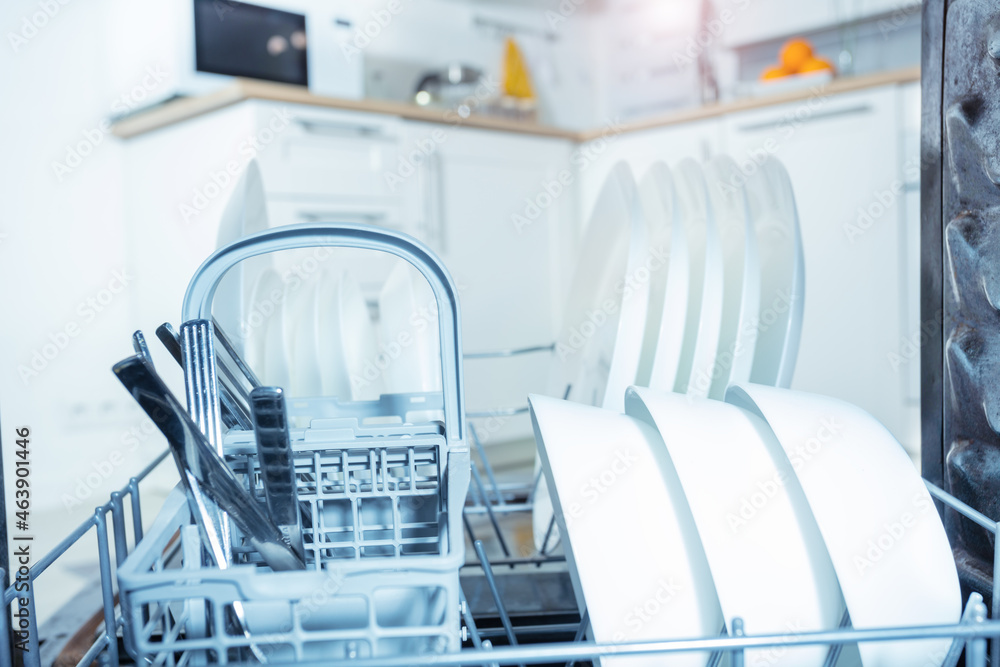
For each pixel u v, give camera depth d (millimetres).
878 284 1994
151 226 1989
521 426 2279
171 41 1818
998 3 501
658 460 479
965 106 526
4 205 1914
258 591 330
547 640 629
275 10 1942
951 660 402
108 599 491
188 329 458
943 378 592
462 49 2797
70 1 1989
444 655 324
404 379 831
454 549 352
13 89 1919
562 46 3135
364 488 528
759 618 409
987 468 529
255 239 478
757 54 2867
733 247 801
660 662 438
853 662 463
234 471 507
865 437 442
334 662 322
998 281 506
